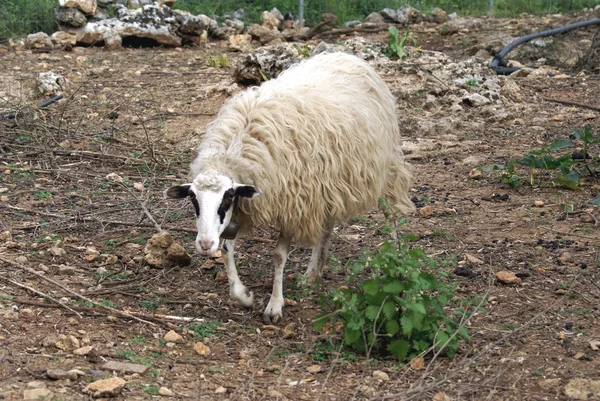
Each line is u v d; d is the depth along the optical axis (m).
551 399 3.99
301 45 8.58
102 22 10.05
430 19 12.42
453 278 4.88
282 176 4.41
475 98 7.45
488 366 4.20
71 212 5.48
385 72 7.72
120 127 6.86
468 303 4.47
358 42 8.30
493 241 5.26
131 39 10.15
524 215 5.57
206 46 10.35
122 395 3.96
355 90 4.73
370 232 5.40
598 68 9.05
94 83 8.14
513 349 4.30
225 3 12.09
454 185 6.04
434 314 4.31
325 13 11.91
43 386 3.96
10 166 6.07
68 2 10.04
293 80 4.68
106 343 4.30
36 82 7.68
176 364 4.21
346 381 4.11
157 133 6.77
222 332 4.46
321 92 4.61
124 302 4.67
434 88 7.48
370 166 4.66
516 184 5.96
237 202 4.40
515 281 4.80
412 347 4.29
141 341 4.34
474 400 3.99
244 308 4.66
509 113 7.27
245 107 4.52
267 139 4.41
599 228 5.38
